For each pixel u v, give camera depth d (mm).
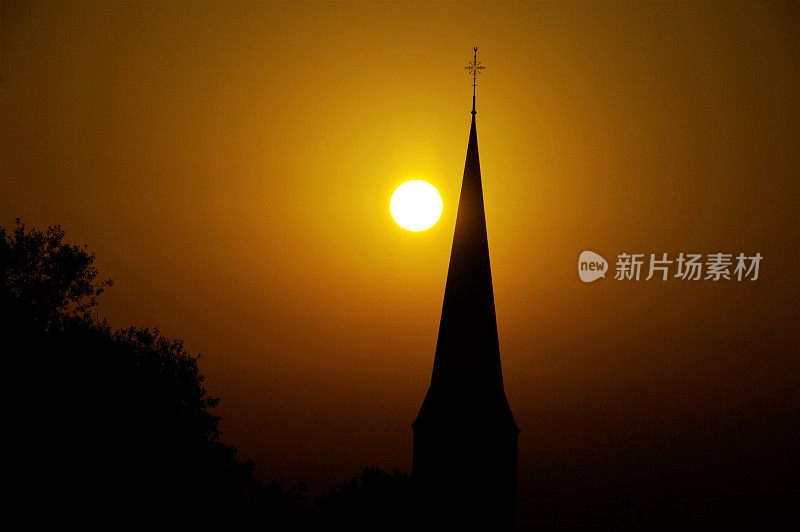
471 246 57250
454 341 56750
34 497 51469
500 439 55562
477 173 57594
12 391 54031
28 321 57500
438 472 55188
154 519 56938
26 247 61562
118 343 62438
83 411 55500
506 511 55562
